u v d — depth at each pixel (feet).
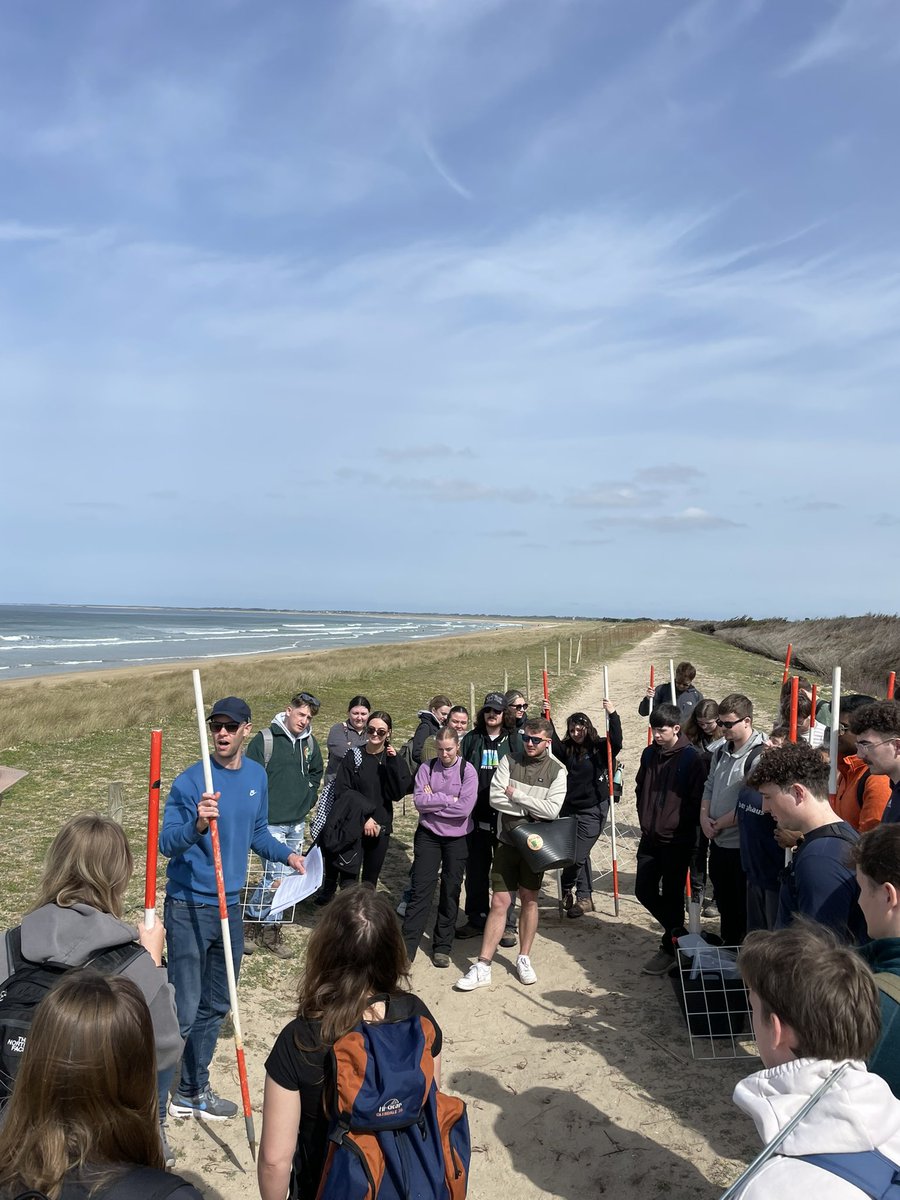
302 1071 7.82
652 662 133.69
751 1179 5.86
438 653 153.89
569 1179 13.53
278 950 22.48
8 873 26.73
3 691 84.64
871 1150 5.87
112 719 56.08
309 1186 7.72
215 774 14.88
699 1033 17.83
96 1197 5.73
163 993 8.98
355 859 23.98
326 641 286.66
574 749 25.30
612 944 23.43
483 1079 16.51
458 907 24.70
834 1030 6.28
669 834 20.98
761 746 19.06
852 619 131.64
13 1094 6.08
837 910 11.28
